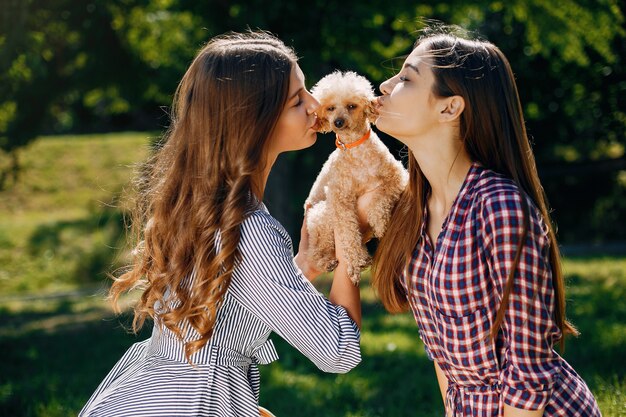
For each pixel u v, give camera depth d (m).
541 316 2.06
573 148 19.44
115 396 2.17
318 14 10.20
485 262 2.13
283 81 2.27
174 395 2.10
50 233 18.42
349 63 11.49
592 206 17.91
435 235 2.32
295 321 2.15
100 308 11.23
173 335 2.17
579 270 11.47
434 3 10.88
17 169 12.49
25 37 8.73
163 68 12.93
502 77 2.26
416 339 7.37
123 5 11.84
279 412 5.23
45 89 11.76
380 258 2.45
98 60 12.48
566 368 2.21
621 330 6.77
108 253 17.27
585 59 12.81
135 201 2.58
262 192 2.31
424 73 2.26
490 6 11.75
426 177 2.35
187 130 2.30
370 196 2.55
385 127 2.32
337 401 5.38
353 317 2.44
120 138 25.11
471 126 2.23
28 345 8.38
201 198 2.21
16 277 16.39
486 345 2.15
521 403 2.06
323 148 16.19
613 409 4.06
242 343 2.21
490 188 2.14
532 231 2.07
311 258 2.63
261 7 9.84
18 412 5.31
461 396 2.25
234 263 2.15
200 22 10.82
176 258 2.19
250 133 2.22
